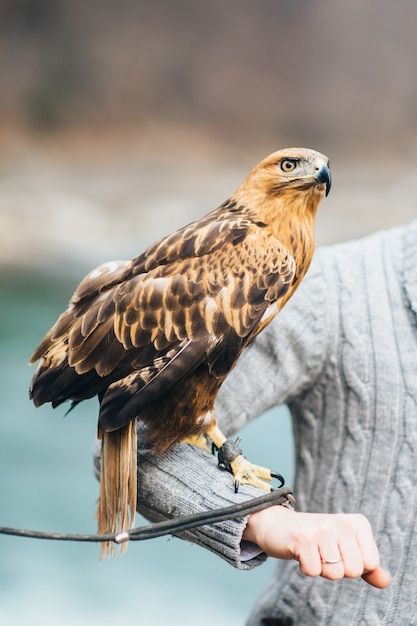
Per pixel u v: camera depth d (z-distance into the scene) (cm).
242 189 443
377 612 424
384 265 454
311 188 430
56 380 392
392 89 5241
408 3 5275
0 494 1161
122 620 912
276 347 441
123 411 376
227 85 5106
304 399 452
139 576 1013
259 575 1047
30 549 1059
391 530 425
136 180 3781
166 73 5044
